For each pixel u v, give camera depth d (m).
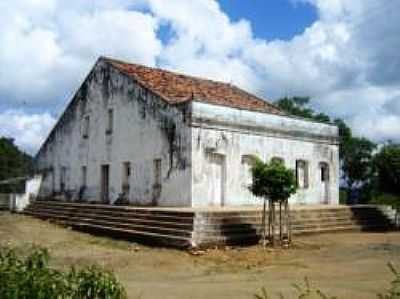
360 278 12.39
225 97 29.78
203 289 11.35
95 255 16.48
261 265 14.72
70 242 19.69
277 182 18.12
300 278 12.58
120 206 24.88
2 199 34.38
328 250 17.19
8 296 4.42
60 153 33.97
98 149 29.88
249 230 18.92
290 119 27.67
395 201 26.88
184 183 23.25
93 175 30.22
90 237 21.25
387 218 25.50
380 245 18.25
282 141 27.17
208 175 23.67
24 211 31.56
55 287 4.63
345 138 47.81
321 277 12.65
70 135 32.97
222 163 24.34
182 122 23.53
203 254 16.48
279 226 18.80
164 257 16.05
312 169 28.75
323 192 29.33
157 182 25.20
